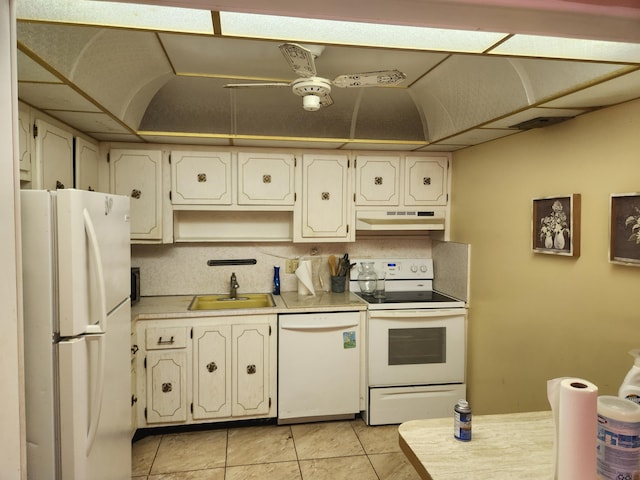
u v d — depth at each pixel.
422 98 2.67
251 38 1.16
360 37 1.15
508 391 2.55
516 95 1.92
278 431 2.86
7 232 0.90
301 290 3.29
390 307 2.95
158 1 0.83
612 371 1.81
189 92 2.54
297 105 2.73
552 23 0.94
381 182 3.21
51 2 1.00
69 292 1.29
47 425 1.27
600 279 1.87
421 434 1.35
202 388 2.79
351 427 2.93
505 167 2.58
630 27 0.97
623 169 1.76
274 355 2.88
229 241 3.20
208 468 2.43
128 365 1.94
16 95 0.90
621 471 0.95
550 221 2.16
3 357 0.91
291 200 3.11
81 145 2.45
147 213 2.92
